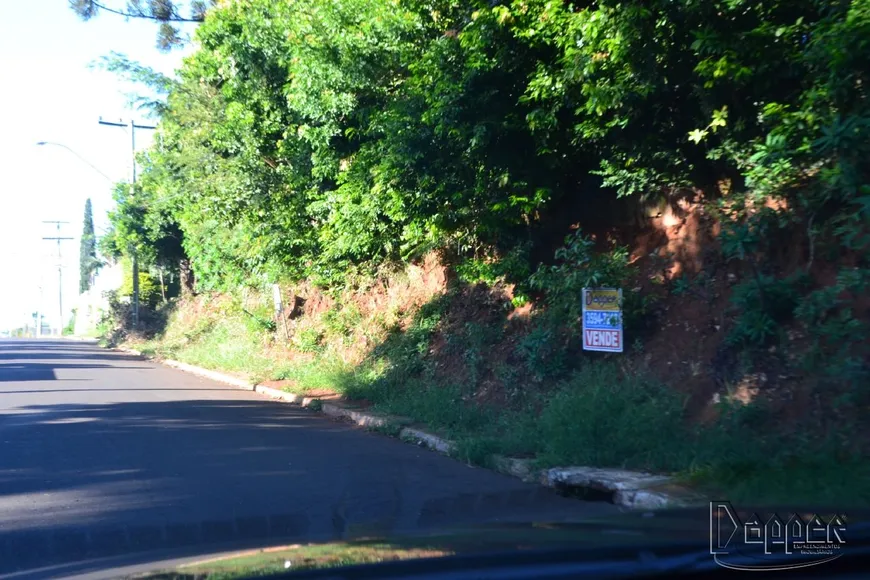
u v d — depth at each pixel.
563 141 13.20
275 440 12.38
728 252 10.30
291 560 4.65
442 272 18.31
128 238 40.12
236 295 31.75
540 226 15.03
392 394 15.71
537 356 12.81
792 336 9.85
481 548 4.71
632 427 9.78
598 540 4.74
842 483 7.16
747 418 9.27
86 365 29.36
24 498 8.42
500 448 10.81
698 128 11.60
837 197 9.66
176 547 6.69
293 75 17.81
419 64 13.53
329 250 21.28
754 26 10.16
